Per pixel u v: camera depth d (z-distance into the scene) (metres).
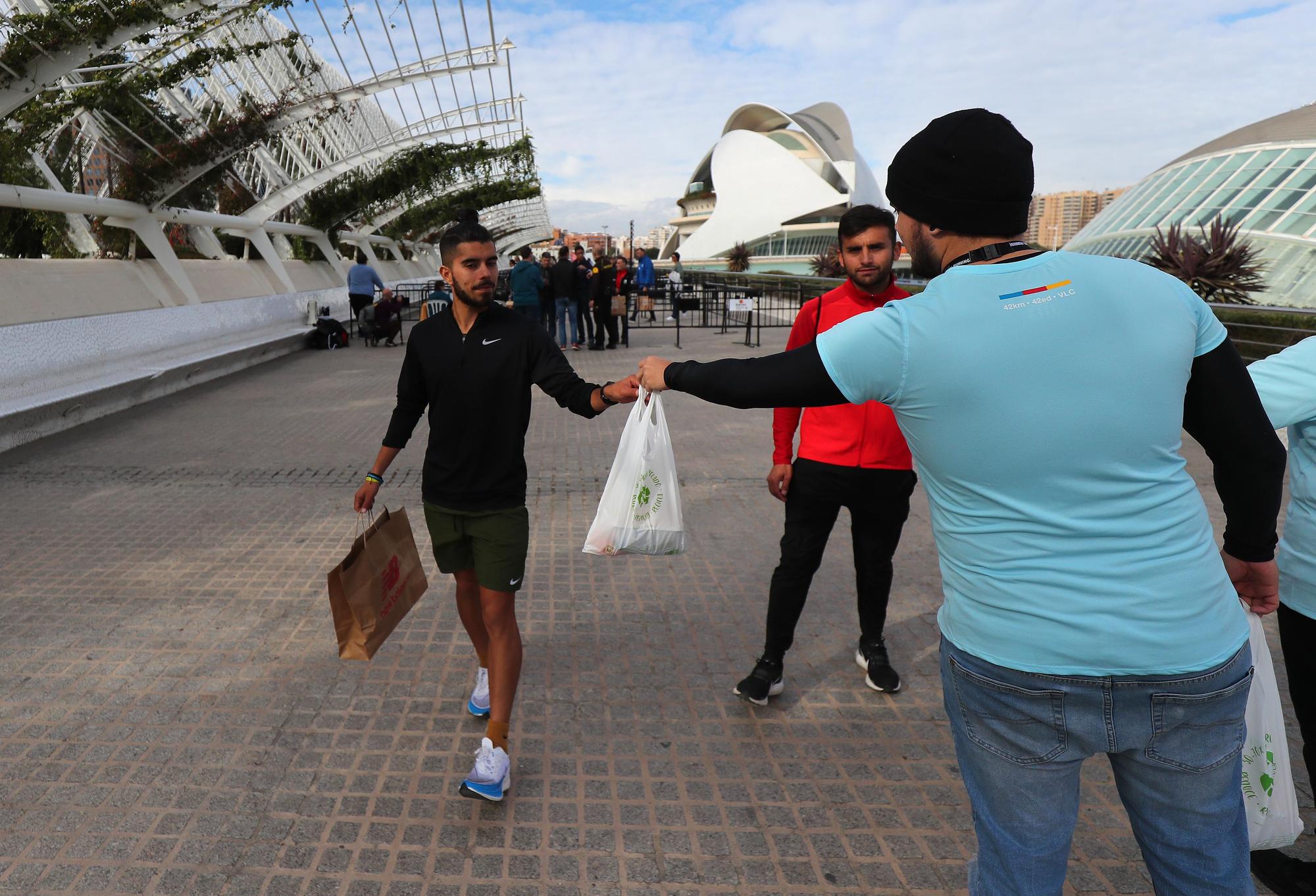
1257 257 30.50
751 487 5.98
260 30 12.79
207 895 2.08
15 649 3.36
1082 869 2.23
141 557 4.41
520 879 2.16
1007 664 1.23
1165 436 1.18
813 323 2.84
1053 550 1.19
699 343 15.93
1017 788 1.29
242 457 6.68
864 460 2.77
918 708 3.05
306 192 16.95
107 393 8.34
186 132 11.77
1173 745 1.23
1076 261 1.24
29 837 2.29
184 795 2.48
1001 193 1.24
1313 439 1.84
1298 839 2.31
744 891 2.13
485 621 2.53
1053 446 1.16
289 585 4.07
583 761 2.70
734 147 88.31
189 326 10.94
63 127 10.04
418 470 6.35
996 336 1.18
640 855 2.26
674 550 2.61
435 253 42.59
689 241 90.56
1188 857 1.29
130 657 3.32
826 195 84.06
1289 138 34.94
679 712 3.00
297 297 15.34
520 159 21.16
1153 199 37.56
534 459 6.83
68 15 7.73
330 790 2.52
